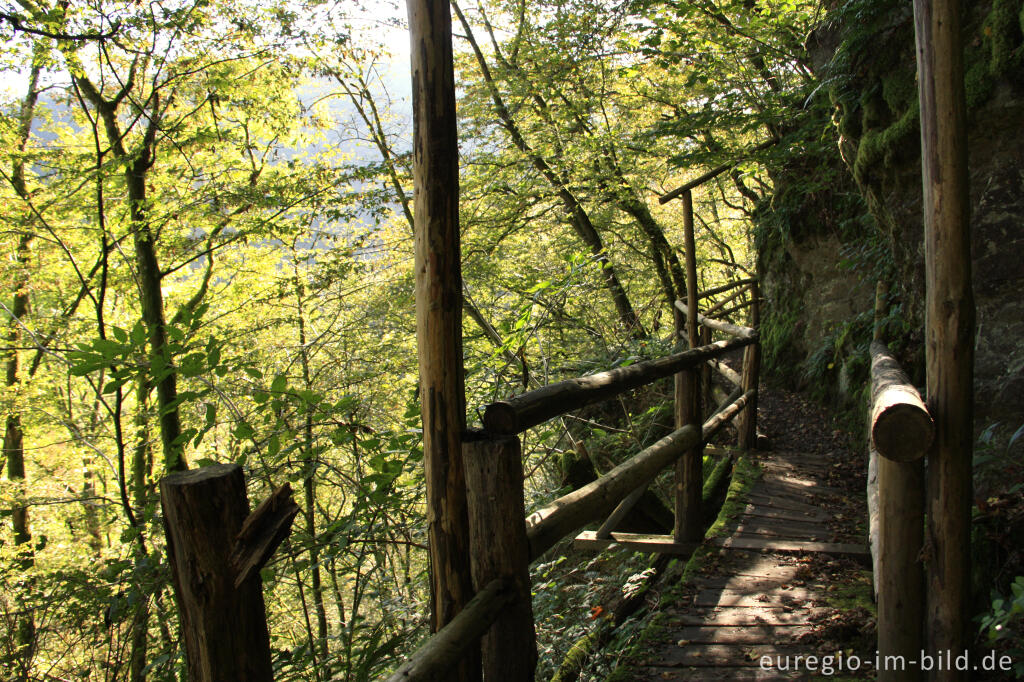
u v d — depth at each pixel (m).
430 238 2.00
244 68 9.20
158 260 10.12
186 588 1.31
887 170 4.82
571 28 9.11
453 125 2.02
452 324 2.04
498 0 10.60
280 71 9.26
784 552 4.04
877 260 6.19
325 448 3.23
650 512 5.47
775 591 3.56
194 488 1.28
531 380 4.90
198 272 12.22
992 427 3.07
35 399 10.99
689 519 4.16
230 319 10.49
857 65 5.07
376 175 8.56
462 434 2.06
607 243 12.41
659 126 8.23
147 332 2.71
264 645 1.36
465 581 2.07
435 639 1.69
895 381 2.38
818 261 8.07
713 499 5.90
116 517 6.45
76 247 11.10
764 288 9.67
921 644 2.12
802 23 7.66
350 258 9.22
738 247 17.44
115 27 7.16
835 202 7.65
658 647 3.08
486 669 2.04
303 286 9.24
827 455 6.43
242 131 9.99
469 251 10.48
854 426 6.36
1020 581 1.99
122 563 3.61
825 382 7.38
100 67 8.11
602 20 8.98
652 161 10.78
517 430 2.07
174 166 8.98
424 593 4.18
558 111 10.99
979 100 3.86
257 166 10.02
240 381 4.93
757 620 3.26
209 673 1.31
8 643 4.04
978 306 3.89
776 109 7.61
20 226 9.09
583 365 6.47
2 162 8.47
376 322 7.93
